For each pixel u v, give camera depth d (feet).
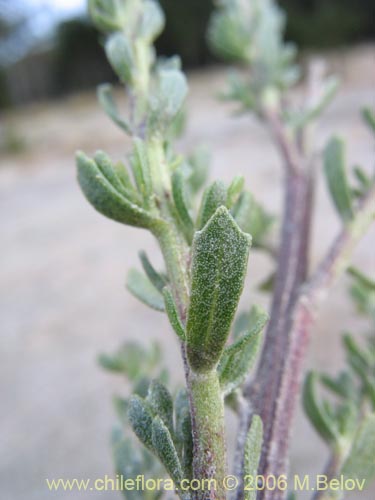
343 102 4.77
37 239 3.44
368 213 0.29
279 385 0.24
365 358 0.32
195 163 0.33
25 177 4.99
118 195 0.19
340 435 0.29
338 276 0.27
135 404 0.18
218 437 0.17
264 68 0.51
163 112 0.23
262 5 0.55
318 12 5.93
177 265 0.20
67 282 2.81
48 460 1.68
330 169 0.29
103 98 0.26
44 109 7.99
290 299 0.29
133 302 2.50
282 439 0.23
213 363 0.17
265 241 0.38
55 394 1.99
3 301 2.74
